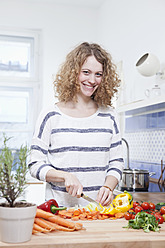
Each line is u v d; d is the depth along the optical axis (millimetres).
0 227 893
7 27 3977
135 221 1075
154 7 2613
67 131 1456
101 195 1353
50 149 1489
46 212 1064
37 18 3936
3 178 906
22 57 4074
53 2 3938
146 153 2746
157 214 1215
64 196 1431
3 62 4020
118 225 1104
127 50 3162
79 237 951
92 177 1474
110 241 916
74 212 1214
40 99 4059
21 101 4023
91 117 1515
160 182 2395
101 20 3979
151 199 1787
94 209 1275
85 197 1262
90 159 1470
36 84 4066
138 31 2920
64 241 906
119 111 2693
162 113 2477
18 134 3949
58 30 3986
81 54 1436
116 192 2098
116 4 3484
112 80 1556
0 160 913
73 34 4031
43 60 3992
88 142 1471
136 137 2971
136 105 2301
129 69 3088
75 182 1270
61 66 1640
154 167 2570
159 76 2475
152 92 2385
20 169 928
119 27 3391
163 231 1040
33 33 4070
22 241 889
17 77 4012
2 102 3971
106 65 1493
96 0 3881
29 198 2984
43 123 1460
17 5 3895
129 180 2158
